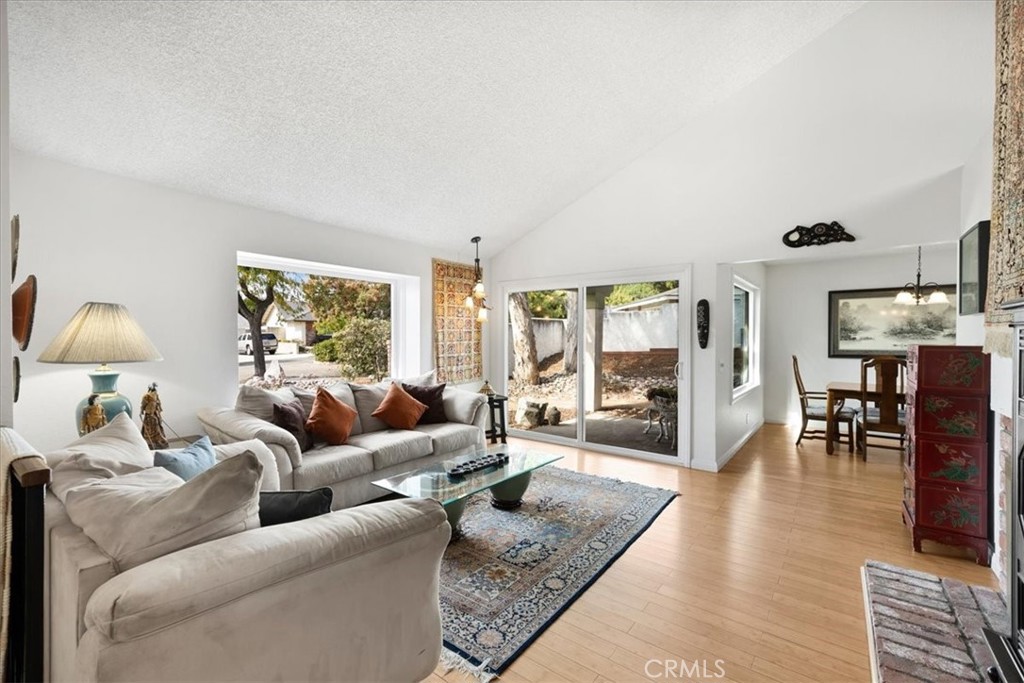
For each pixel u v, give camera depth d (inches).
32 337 100.5
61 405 104.5
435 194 158.1
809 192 142.6
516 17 99.0
